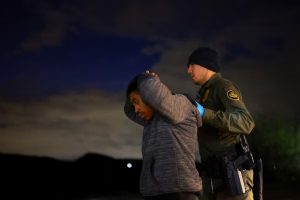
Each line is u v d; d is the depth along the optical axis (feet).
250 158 10.49
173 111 7.66
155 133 7.93
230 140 10.57
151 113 8.11
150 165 7.94
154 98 7.53
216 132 10.64
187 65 11.27
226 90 10.45
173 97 7.75
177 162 7.75
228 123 9.68
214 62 10.91
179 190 7.70
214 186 10.80
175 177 7.71
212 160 10.59
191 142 7.97
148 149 7.99
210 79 10.84
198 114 8.16
